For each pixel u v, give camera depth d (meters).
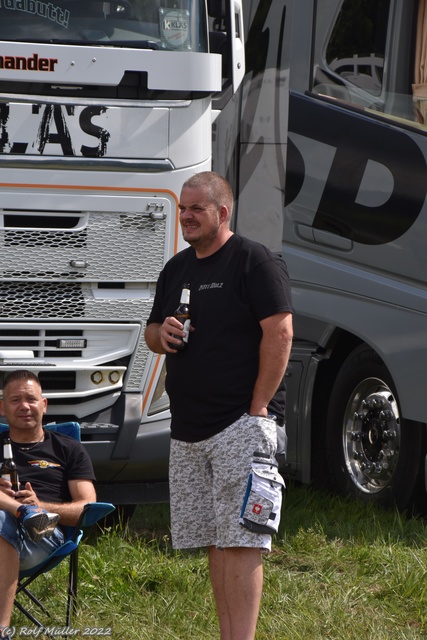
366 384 22.53
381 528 20.06
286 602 16.20
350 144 21.84
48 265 18.78
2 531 14.27
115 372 19.36
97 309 19.08
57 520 14.25
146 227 19.08
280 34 22.86
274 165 22.80
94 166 18.67
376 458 22.23
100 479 19.44
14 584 14.27
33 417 15.77
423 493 21.27
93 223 18.88
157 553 18.53
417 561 17.92
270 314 13.39
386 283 21.42
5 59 18.16
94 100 18.62
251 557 13.42
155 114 18.92
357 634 15.12
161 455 19.31
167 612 15.73
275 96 22.84
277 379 13.48
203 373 13.55
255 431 13.40
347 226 21.89
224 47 20.77
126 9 19.06
